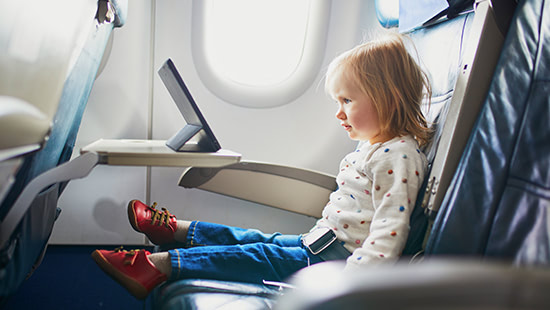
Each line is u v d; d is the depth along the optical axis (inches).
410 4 47.6
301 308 8.6
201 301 31.8
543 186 21.7
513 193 23.4
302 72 63.0
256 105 63.7
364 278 8.9
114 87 61.1
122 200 64.6
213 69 61.8
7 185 19.3
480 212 24.7
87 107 60.9
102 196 64.2
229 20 61.2
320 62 62.9
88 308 49.4
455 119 32.6
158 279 37.3
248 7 61.1
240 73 63.0
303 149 65.5
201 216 66.6
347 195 43.1
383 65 41.7
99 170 63.7
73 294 52.4
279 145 65.2
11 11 19.2
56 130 31.1
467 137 32.4
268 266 39.3
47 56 21.4
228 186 54.6
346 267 33.5
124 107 61.5
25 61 19.5
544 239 20.0
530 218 21.6
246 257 39.2
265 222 68.2
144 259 38.0
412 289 8.4
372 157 39.8
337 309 8.4
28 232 29.8
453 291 8.4
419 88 42.8
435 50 43.1
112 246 65.5
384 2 57.4
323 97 64.4
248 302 32.6
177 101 42.9
